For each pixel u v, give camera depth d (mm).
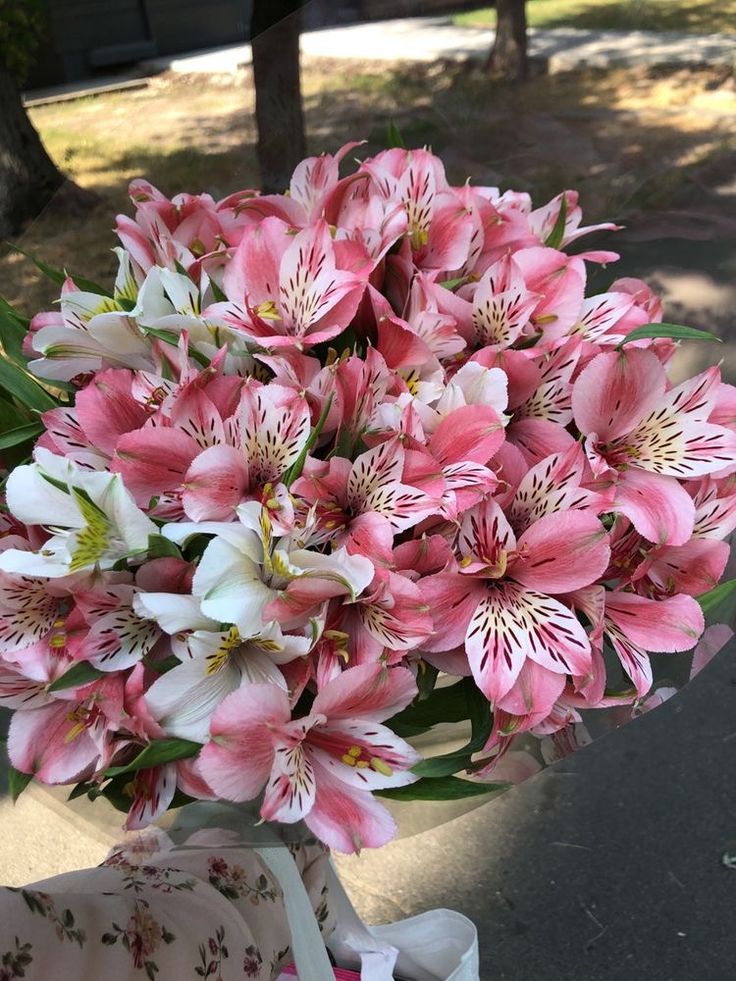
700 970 858
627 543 342
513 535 311
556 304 367
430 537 313
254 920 449
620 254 492
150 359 359
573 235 436
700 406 338
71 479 288
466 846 975
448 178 504
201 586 281
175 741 290
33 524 300
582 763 1032
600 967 870
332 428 332
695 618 330
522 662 308
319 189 427
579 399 334
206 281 361
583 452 334
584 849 958
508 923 907
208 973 412
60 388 380
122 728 297
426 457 307
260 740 284
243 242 354
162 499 317
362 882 952
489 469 317
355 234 362
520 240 401
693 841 954
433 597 309
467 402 338
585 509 317
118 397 336
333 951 571
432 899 931
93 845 741
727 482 364
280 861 410
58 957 372
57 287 459
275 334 342
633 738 1052
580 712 362
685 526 329
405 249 362
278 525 295
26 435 345
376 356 324
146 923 405
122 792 321
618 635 334
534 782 961
